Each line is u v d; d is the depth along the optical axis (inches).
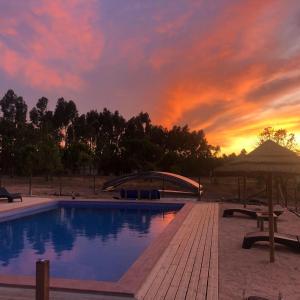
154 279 336.2
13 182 1961.1
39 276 194.2
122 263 485.7
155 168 2795.3
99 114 5024.6
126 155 3048.7
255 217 730.8
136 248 573.6
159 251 428.5
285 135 1738.4
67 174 2925.7
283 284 331.3
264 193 1254.3
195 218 721.0
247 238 470.0
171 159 2827.3
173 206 1031.0
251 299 283.0
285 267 385.7
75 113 5083.7
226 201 1055.6
